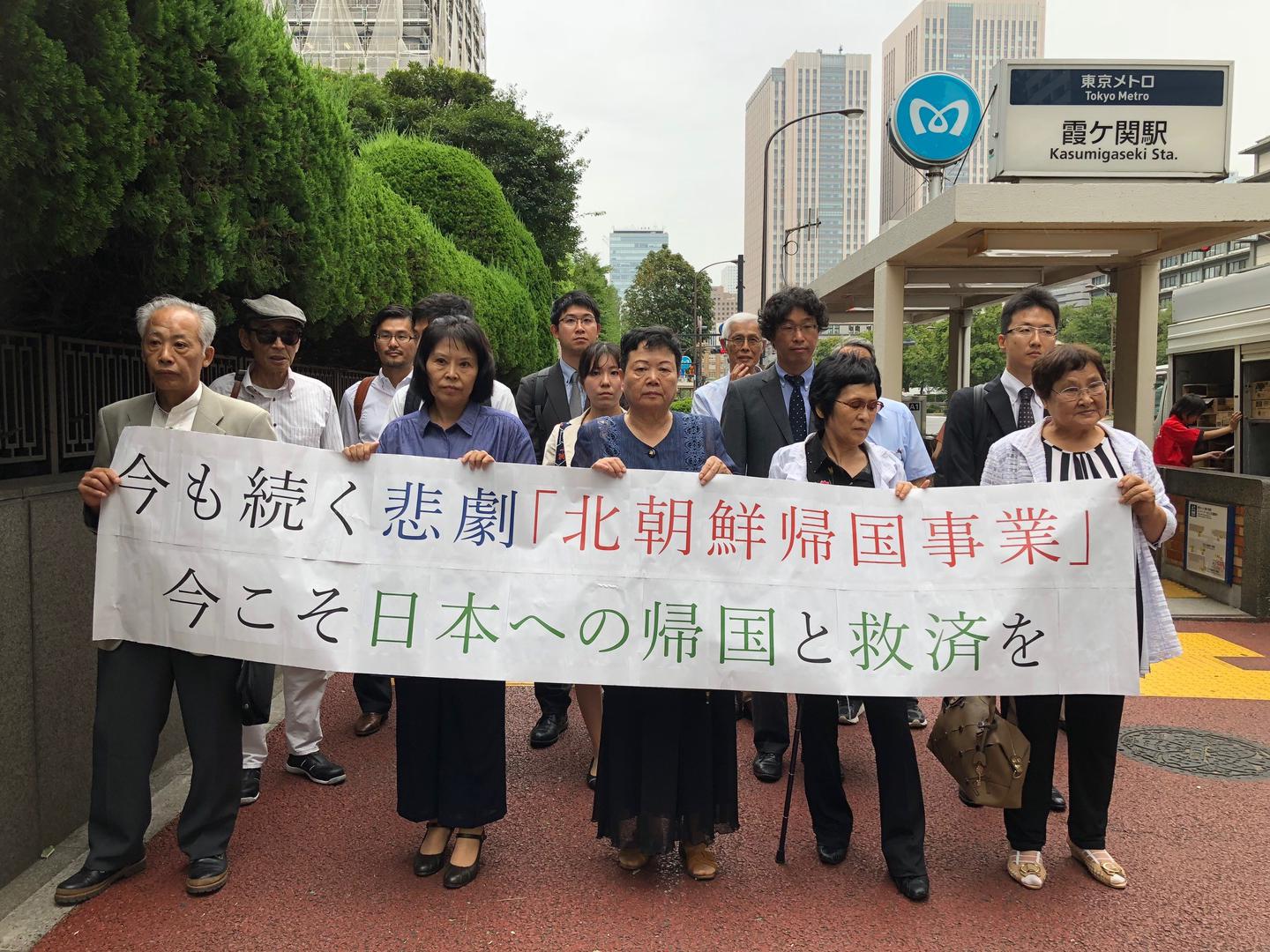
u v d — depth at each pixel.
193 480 3.10
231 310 4.45
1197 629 6.70
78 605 3.51
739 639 3.11
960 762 3.08
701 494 3.19
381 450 3.34
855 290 11.23
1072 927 2.88
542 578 3.14
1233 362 10.33
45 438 3.71
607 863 3.30
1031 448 3.34
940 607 3.14
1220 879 3.18
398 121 26.17
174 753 4.28
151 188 3.53
